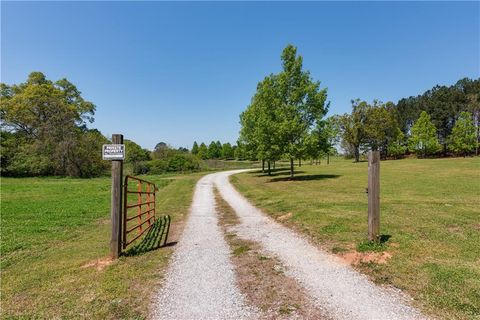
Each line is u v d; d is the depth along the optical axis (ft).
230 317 13.79
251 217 40.47
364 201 43.68
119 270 20.16
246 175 130.00
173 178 126.72
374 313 13.58
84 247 27.20
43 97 154.30
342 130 212.64
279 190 68.03
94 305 15.24
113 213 22.97
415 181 70.08
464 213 31.91
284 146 86.48
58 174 151.23
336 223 30.19
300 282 17.47
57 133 148.05
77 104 176.86
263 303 15.03
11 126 156.04
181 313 14.25
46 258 24.48
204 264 21.29
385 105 225.35
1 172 144.97
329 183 76.95
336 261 20.67
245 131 115.85
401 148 214.28
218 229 33.83
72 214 45.80
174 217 42.86
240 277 18.63
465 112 185.68
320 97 85.71
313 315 13.67
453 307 13.60
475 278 16.06
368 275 17.88
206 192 75.72
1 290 17.66
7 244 29.25
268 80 96.37
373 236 22.38
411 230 25.72
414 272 17.47
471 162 125.29
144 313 14.33
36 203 56.85
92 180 124.77
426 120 199.93
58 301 15.84
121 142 23.26
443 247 21.18
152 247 26.35
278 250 24.09
